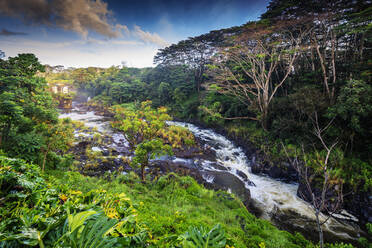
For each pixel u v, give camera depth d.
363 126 9.52
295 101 12.87
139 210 4.45
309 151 11.30
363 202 8.06
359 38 16.12
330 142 10.72
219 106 25.48
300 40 16.94
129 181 9.34
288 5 17.59
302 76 17.88
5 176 2.27
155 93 45.75
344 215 8.40
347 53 16.80
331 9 15.06
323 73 14.74
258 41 17.94
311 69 19.45
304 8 16.56
